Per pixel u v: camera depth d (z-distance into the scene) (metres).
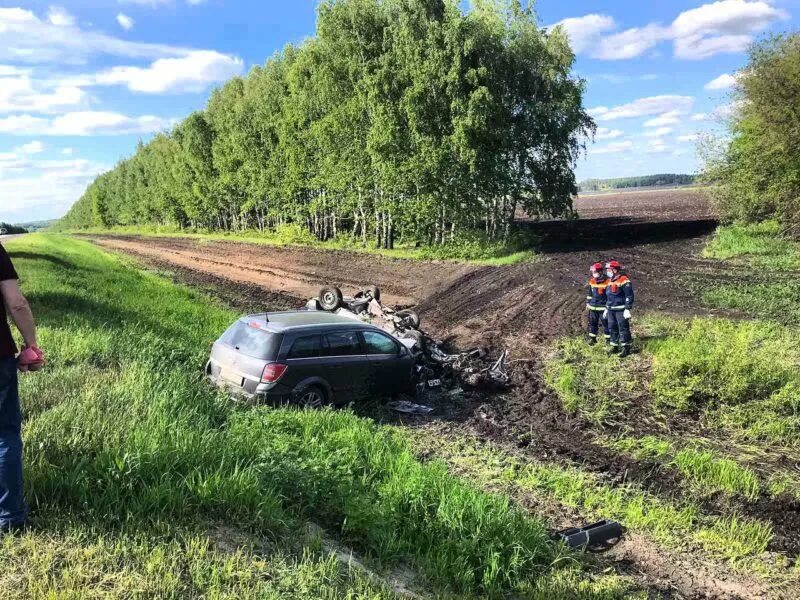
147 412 7.07
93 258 35.78
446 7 33.16
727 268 24.86
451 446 9.30
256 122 52.31
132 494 4.79
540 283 23.36
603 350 14.58
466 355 14.00
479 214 33.94
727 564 6.48
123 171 110.12
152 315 16.19
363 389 10.65
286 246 45.84
